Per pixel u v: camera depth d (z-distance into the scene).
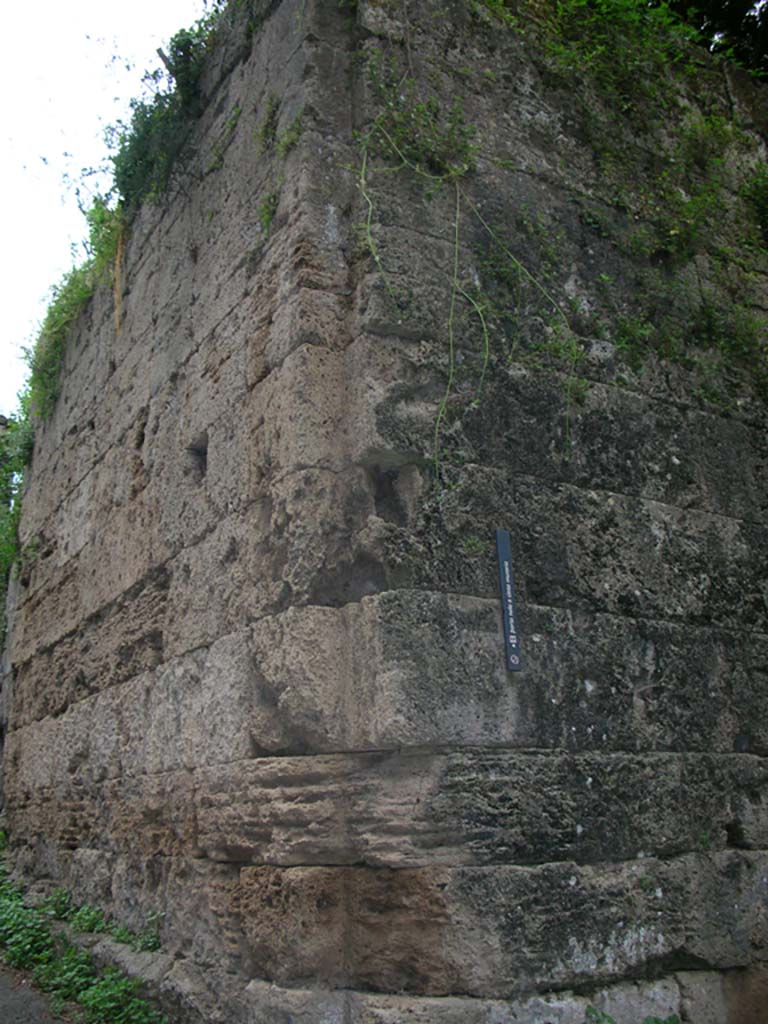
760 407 6.11
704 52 6.81
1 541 11.73
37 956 6.80
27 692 9.67
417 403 4.88
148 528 6.86
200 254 6.59
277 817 4.57
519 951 4.32
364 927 4.33
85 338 9.21
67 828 7.81
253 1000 4.47
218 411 5.93
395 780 4.39
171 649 6.17
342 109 5.31
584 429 5.33
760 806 5.27
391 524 4.65
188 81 6.88
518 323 5.29
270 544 5.05
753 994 4.92
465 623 4.62
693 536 5.55
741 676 5.46
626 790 4.84
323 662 4.57
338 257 5.10
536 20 6.00
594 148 5.95
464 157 5.38
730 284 6.29
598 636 5.02
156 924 5.84
